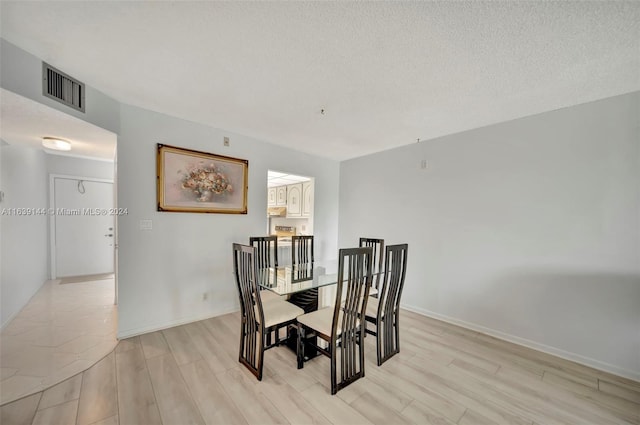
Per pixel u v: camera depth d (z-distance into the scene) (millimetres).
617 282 2143
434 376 2064
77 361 2152
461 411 1694
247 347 2137
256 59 1758
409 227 3619
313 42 1570
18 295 3135
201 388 1855
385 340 2287
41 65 1788
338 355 2365
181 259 2889
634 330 2072
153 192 2689
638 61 1698
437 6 1279
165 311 2793
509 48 1589
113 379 1930
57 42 1606
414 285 3525
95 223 4887
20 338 2525
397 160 3793
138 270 2615
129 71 1933
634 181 2076
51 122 2125
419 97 2250
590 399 1826
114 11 1348
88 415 1583
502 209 2762
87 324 2834
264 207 3611
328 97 2281
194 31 1495
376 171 4094
